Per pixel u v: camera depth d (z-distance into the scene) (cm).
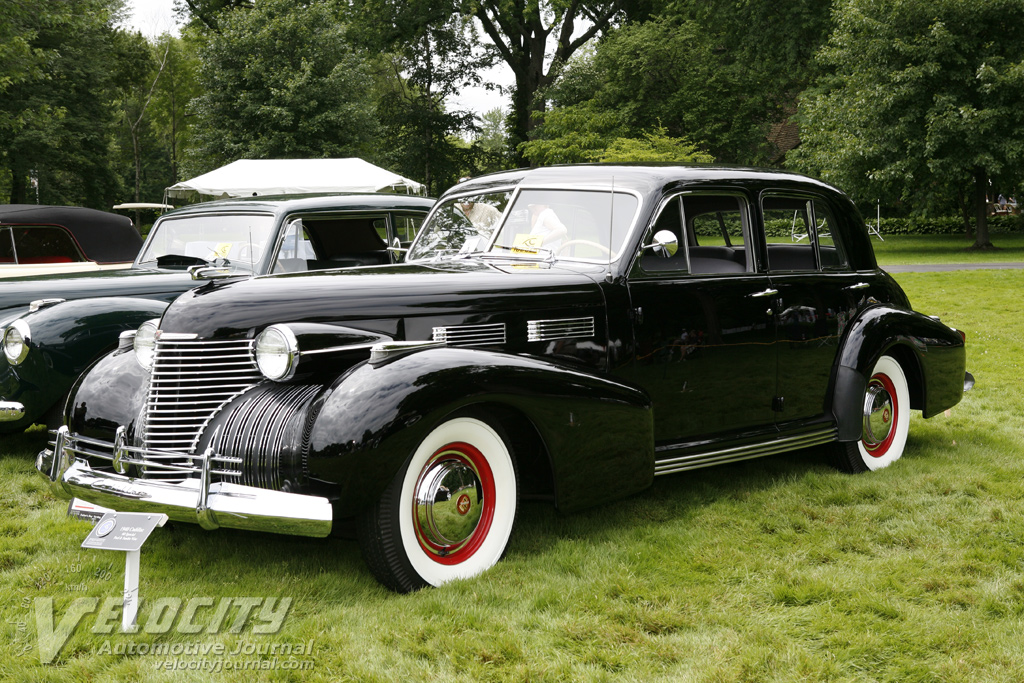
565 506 335
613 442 346
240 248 593
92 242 837
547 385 322
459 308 350
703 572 330
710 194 420
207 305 324
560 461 329
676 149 2750
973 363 817
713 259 433
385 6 3105
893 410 492
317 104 2388
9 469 494
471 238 440
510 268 394
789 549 354
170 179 5728
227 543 365
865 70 2495
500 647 264
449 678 247
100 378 345
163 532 380
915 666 253
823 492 434
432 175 3928
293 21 2394
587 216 405
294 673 251
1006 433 559
